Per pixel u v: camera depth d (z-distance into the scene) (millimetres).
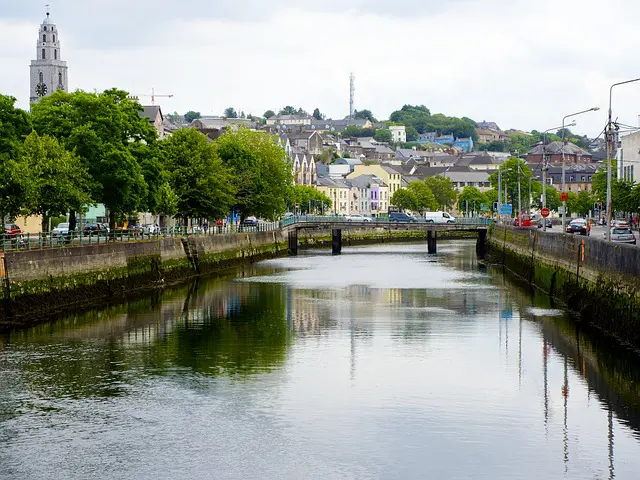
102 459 43781
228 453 44500
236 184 160750
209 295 102125
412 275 128875
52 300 86125
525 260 125312
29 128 97875
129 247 105812
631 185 133875
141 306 91125
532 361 63125
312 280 120688
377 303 94562
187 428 48094
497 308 90188
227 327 77938
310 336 73438
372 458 43844
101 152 104125
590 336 72500
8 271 79125
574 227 141375
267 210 171250
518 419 49594
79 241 95875
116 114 108062
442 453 44469
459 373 59719
